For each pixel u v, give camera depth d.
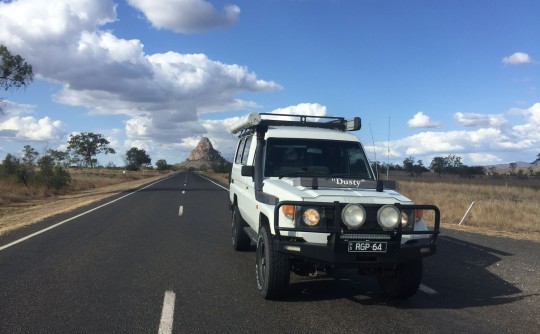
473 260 8.79
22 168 31.41
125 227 12.52
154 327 4.89
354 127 7.71
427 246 5.59
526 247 10.35
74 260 8.18
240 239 8.97
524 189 39.50
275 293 5.81
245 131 9.15
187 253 8.94
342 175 7.05
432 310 5.70
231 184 10.27
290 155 7.16
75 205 19.77
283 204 5.48
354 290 6.57
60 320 5.06
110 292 6.18
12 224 13.42
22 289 6.28
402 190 28.28
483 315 5.54
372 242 5.39
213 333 4.75
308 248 5.42
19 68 29.97
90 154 121.31
